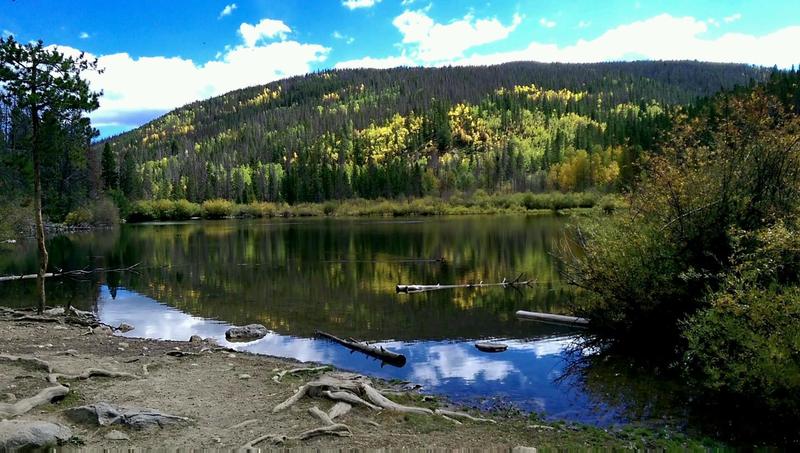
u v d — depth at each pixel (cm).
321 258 3359
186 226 7300
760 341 814
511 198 8638
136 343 1344
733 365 855
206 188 12519
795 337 773
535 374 1130
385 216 8750
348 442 677
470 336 1482
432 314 1778
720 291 1008
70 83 1475
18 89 1429
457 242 4122
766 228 998
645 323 1406
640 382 1064
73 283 2541
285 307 1930
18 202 3991
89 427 674
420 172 11781
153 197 11650
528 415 879
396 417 787
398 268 2873
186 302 2050
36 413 711
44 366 932
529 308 1847
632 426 828
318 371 1059
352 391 855
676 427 827
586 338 1444
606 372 1133
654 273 1309
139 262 3303
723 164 1249
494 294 2116
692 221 1259
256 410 782
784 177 1178
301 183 11706
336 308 1898
